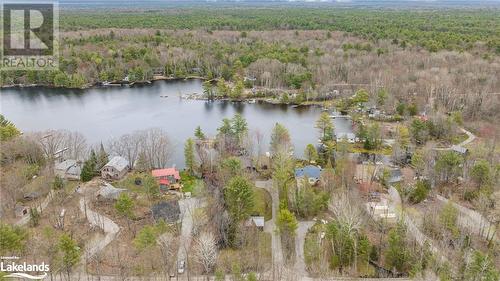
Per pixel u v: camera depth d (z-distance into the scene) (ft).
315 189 311.47
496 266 229.86
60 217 275.59
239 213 262.88
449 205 265.75
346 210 252.83
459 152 363.76
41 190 303.27
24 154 343.26
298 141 435.12
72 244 222.89
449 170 326.65
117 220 276.82
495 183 308.81
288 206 294.05
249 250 249.55
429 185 317.01
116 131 462.60
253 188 303.07
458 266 228.84
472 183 317.42
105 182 329.11
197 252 237.25
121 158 350.23
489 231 258.98
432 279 213.46
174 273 228.84
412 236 252.83
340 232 240.94
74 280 219.82
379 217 277.03
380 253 245.65
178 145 423.23
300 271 232.12
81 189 316.81
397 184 327.67
